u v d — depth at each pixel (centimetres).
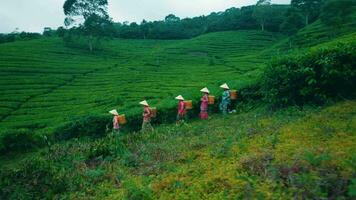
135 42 10312
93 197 966
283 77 1653
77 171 1212
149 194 862
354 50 1511
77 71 5934
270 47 7175
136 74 5584
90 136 2223
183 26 11956
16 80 5112
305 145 953
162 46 9412
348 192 654
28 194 1039
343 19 5466
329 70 1509
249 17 10206
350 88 1530
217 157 1057
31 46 7775
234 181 804
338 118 1180
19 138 2209
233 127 1466
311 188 694
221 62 6234
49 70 5831
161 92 3769
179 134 1606
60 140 2288
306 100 1617
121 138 1628
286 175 775
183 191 847
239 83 2253
